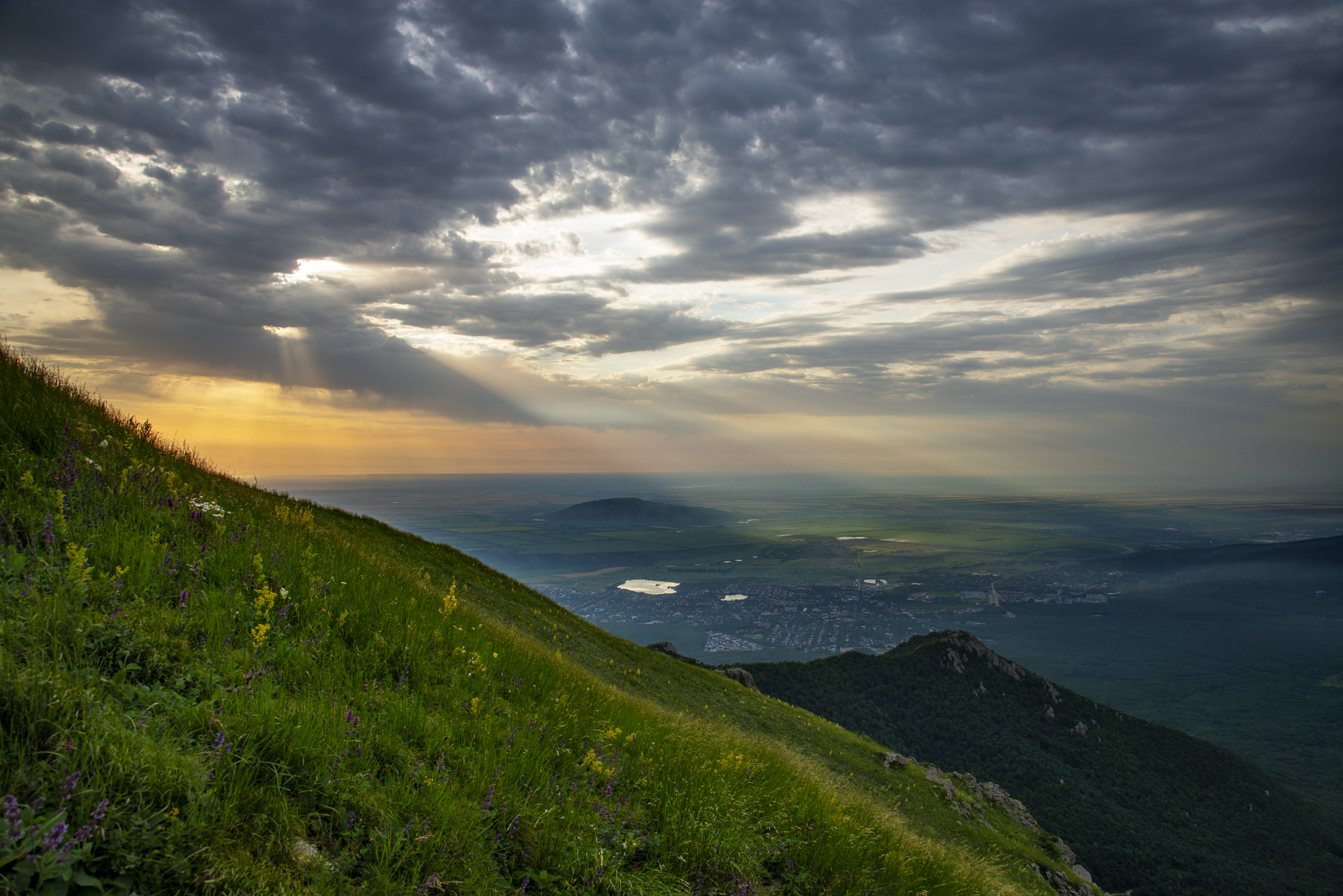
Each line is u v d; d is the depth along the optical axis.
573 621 41.53
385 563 14.82
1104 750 142.88
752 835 7.91
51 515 7.22
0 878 3.04
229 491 14.31
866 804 12.46
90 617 5.69
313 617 8.64
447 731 6.94
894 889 8.39
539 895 5.22
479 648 11.06
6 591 5.51
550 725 8.84
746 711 38.62
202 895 3.63
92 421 11.97
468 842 5.17
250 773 4.56
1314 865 118.81
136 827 3.66
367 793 5.14
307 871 4.17
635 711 12.83
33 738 3.86
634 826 7.03
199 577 8.02
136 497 9.34
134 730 4.41
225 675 5.97
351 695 6.93
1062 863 37.09
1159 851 112.06
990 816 39.41
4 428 9.29
